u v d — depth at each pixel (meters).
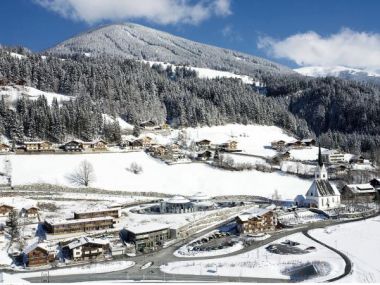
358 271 103.69
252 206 173.00
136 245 125.12
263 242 130.88
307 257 115.00
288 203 180.25
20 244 121.38
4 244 120.94
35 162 188.75
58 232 128.38
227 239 134.62
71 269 107.81
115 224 140.88
